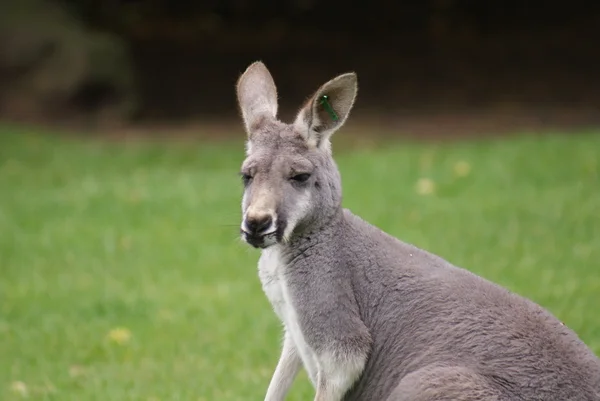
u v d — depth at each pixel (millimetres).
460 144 20500
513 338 6238
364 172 17953
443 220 14609
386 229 14281
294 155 6680
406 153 19281
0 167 19750
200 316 11523
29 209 16531
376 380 6547
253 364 9867
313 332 6586
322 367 6574
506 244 13289
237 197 16625
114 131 23562
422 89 27438
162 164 20312
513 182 16594
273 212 6465
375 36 31703
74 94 23906
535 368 6117
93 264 13734
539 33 31516
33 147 21109
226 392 8992
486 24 32312
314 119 6785
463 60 29500
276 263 6785
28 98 23734
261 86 7199
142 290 12664
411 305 6547
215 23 32906
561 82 27391
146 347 10484
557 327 6379
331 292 6586
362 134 22781
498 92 26922
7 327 11203
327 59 29781
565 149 18297
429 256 6859
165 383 9359
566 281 11680
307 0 33031
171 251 14242
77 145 21609
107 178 19000
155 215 15945
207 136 23109
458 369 6137
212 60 29500
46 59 23938
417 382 6148
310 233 6695
